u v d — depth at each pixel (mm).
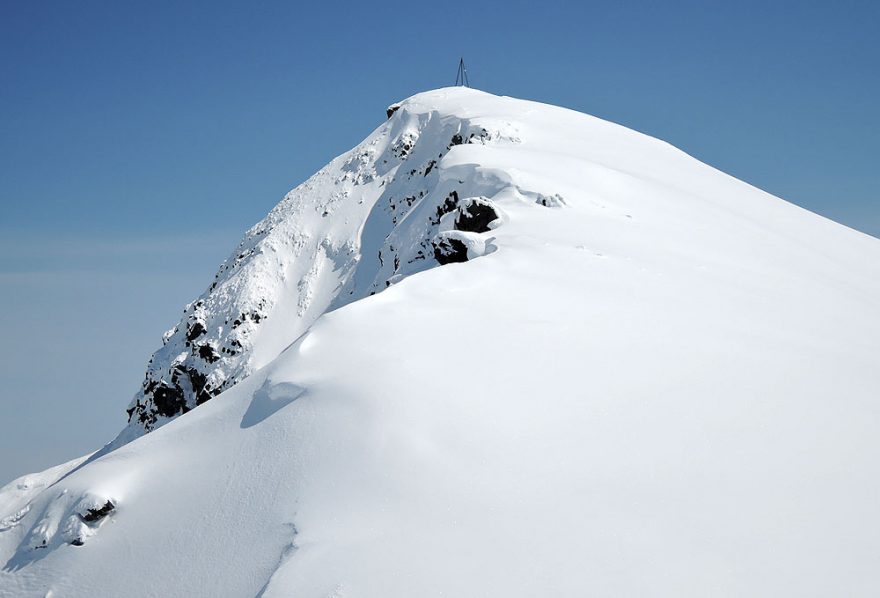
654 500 11156
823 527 10781
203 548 12367
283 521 11742
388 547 10359
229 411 15734
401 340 15727
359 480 11891
